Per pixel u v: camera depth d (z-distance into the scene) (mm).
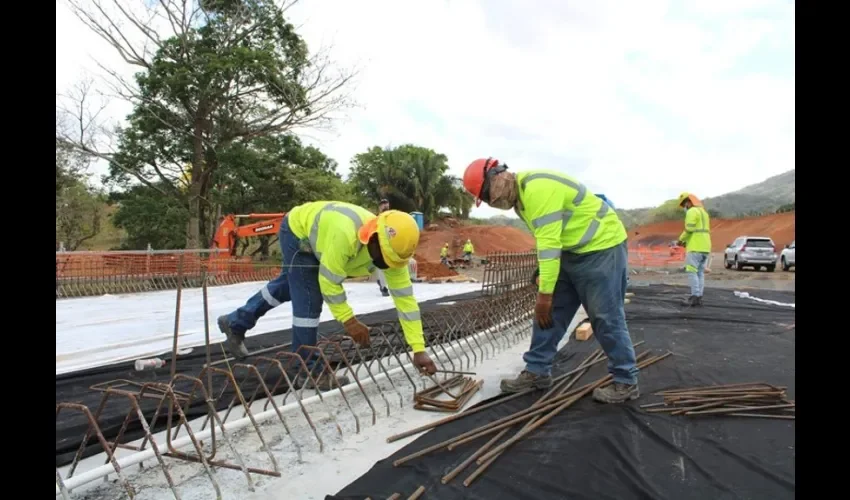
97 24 20000
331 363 4949
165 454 2729
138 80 21484
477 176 3762
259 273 17328
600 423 3332
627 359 3785
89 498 2498
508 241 41688
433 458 2893
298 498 2500
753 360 5199
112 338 6730
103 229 28531
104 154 21906
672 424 3326
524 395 4066
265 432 3387
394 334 5305
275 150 25203
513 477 2637
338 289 3684
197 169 22672
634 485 2512
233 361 5277
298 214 4238
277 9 23016
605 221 3727
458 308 5945
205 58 21406
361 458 2973
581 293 3850
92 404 4004
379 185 40000
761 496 2406
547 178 3602
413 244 3533
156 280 14055
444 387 4156
